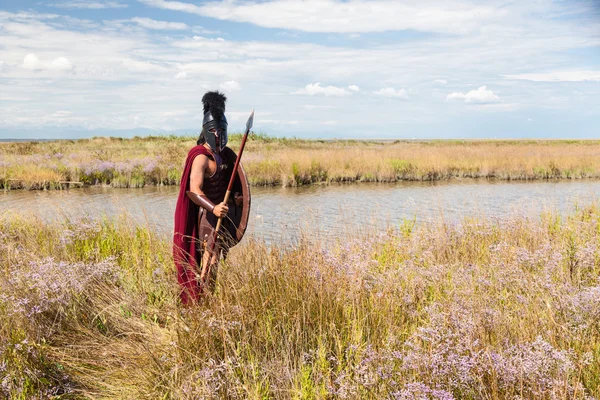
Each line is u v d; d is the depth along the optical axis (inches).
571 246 235.8
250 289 169.5
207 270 181.8
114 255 245.8
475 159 1178.6
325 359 140.2
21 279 179.9
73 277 185.9
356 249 244.7
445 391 117.8
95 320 182.1
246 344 143.4
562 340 143.9
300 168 926.4
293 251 198.5
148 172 892.6
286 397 126.8
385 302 171.8
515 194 730.2
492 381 121.4
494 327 150.6
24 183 797.9
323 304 163.9
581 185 908.0
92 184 873.5
